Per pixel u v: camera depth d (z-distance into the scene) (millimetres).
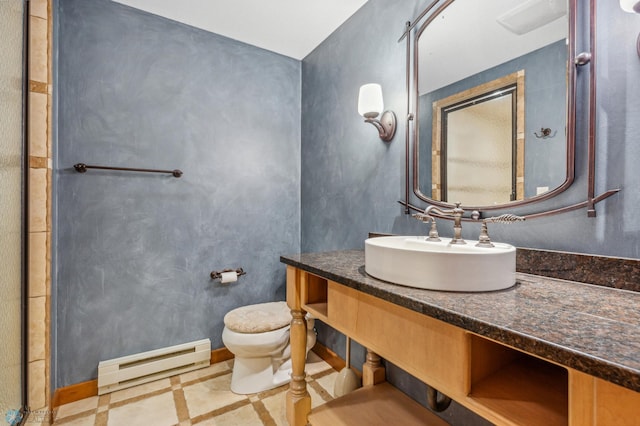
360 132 1729
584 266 880
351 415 1236
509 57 1071
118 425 1387
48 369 1278
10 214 969
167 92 1834
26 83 1091
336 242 1930
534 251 993
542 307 671
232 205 2055
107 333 1669
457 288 786
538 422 578
